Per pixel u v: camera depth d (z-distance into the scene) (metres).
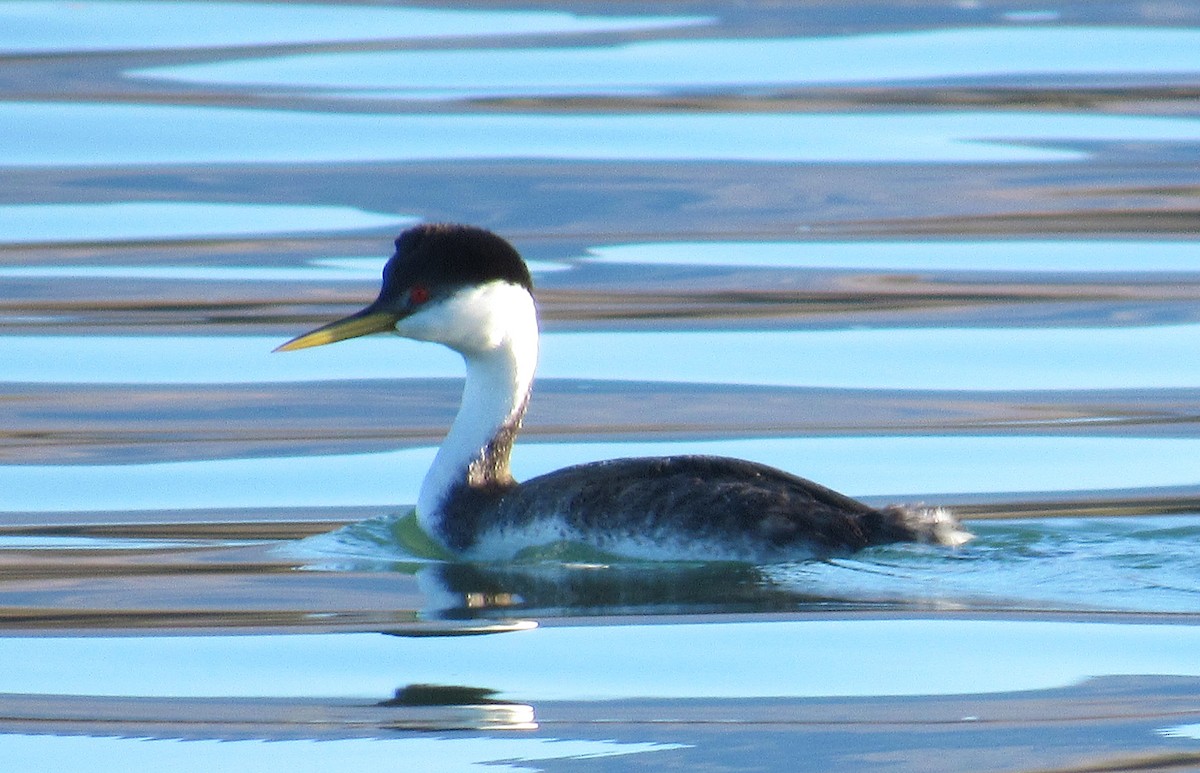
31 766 8.98
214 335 18.08
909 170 23.45
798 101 26.25
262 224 21.58
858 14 31.50
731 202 22.28
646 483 11.63
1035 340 17.72
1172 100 26.11
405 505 13.77
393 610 11.16
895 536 11.66
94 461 14.82
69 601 11.48
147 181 23.22
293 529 13.14
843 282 19.55
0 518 13.46
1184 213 21.48
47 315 18.55
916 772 8.77
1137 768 8.73
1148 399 16.12
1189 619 10.73
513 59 28.48
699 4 32.53
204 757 9.08
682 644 10.48
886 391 16.48
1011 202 22.11
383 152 24.17
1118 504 13.33
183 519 13.41
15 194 22.66
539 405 16.14
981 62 28.25
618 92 26.72
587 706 9.66
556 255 20.44
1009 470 14.36
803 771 8.75
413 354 18.00
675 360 17.34
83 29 30.19
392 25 30.73
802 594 11.16
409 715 9.60
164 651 10.55
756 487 11.52
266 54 28.83
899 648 10.37
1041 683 9.85
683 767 8.84
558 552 11.75
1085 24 30.41
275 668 10.28
